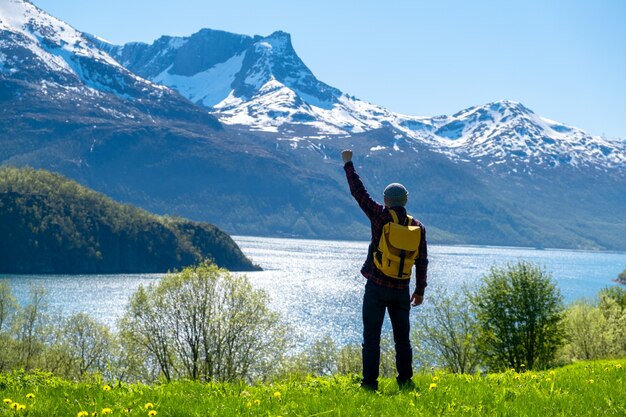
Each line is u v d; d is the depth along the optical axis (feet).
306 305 472.44
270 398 27.86
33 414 24.18
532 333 148.46
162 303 151.84
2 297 209.67
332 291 571.28
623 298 251.19
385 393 30.22
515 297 148.77
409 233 30.60
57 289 536.42
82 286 574.56
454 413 25.44
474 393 30.22
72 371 194.39
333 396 28.60
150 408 24.45
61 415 24.30
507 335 148.87
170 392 29.22
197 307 151.94
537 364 147.13
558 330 151.23
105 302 437.17
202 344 154.71
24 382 32.99
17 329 208.54
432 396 28.89
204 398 27.30
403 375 32.89
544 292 148.56
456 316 166.40
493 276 152.46
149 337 152.35
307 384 32.81
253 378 151.02
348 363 224.33
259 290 157.07
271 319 157.79
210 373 149.79
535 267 150.82
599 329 207.72
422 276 31.37
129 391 29.53
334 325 382.83
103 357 202.59
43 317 218.79
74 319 214.48
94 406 25.39
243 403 26.02
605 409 27.07
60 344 205.16
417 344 170.19
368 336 31.60
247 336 152.46
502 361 150.61
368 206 31.48
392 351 185.16
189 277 152.15
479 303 152.25
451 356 169.78
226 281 154.10
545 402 27.94
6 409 24.31
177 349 152.46
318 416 24.58
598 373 41.47
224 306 152.97
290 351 269.03
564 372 42.68
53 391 29.73
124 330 156.46
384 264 30.68
